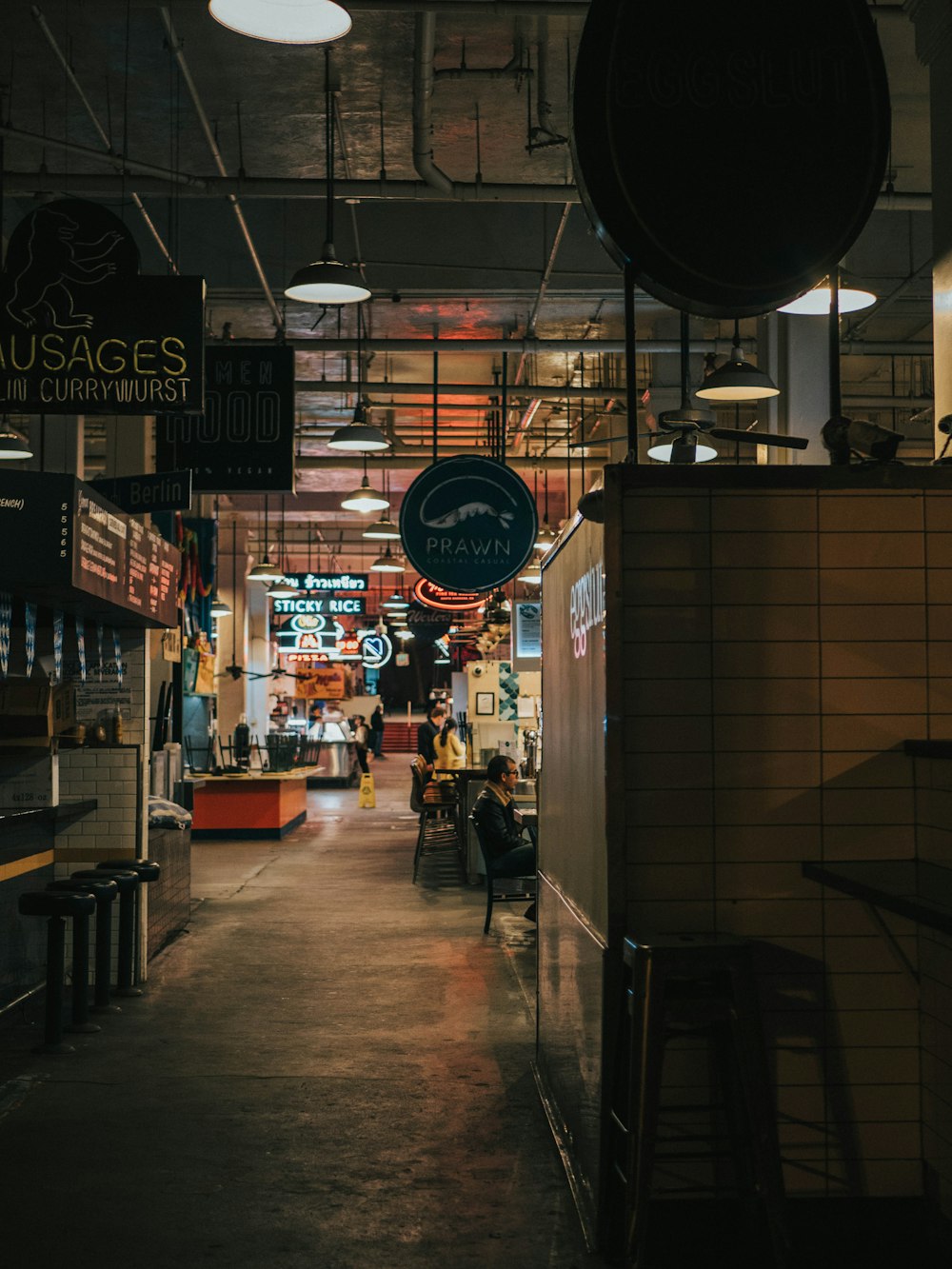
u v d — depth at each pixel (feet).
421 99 25.36
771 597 10.91
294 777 53.52
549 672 16.46
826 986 10.71
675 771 10.78
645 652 10.84
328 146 24.26
